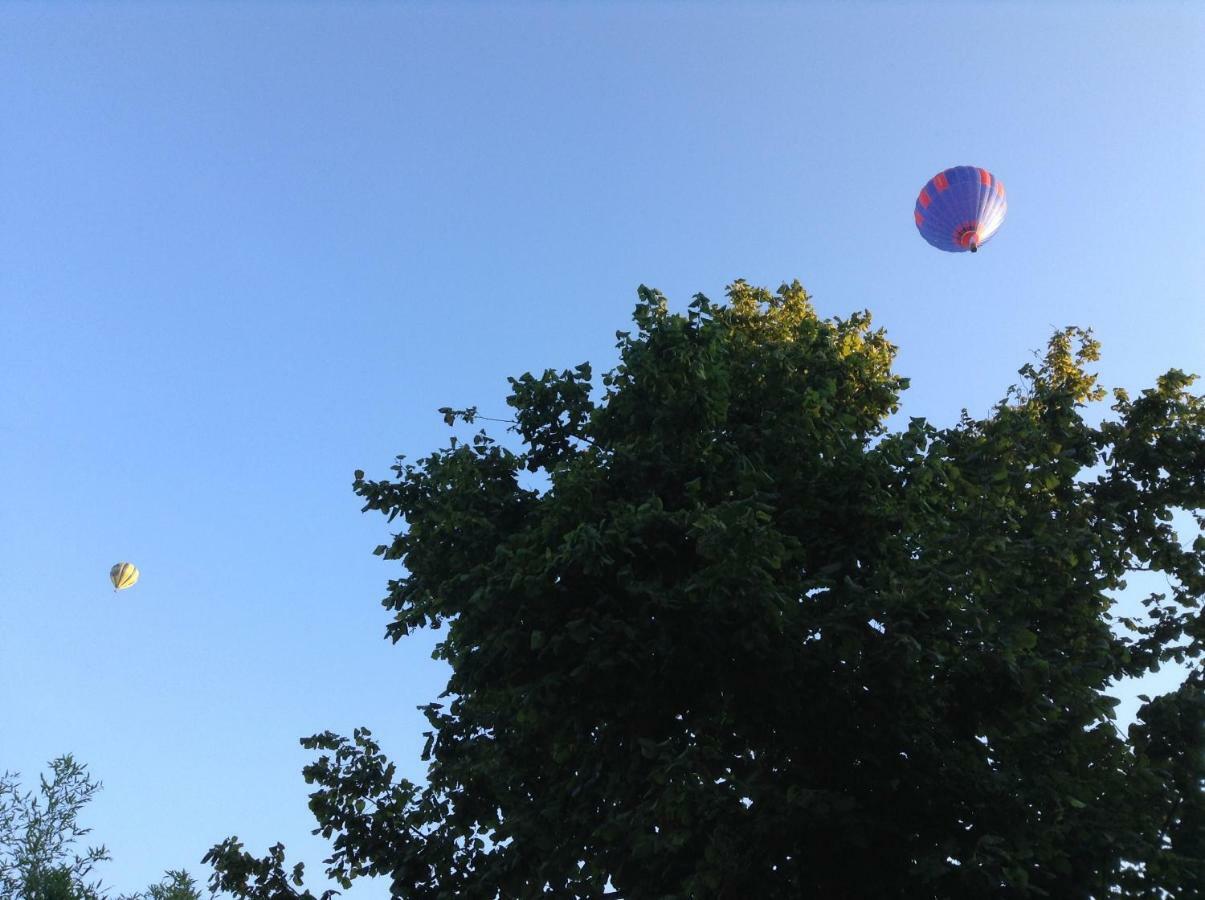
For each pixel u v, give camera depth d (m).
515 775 12.73
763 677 10.54
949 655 10.66
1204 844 10.30
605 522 10.59
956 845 10.20
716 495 11.50
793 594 10.71
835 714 10.79
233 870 12.80
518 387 13.45
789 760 11.24
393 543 12.45
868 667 10.50
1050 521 13.03
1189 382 15.60
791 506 11.67
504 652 10.73
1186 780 10.62
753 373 12.95
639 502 11.25
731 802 9.72
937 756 10.73
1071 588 11.80
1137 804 10.58
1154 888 10.13
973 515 11.43
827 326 13.89
